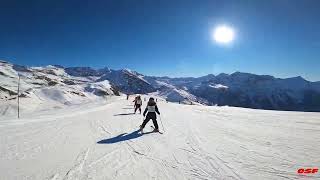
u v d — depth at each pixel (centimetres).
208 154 835
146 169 684
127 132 1252
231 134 1207
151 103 1267
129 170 673
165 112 2600
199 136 1150
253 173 654
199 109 3206
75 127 1409
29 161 736
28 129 1326
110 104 4153
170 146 948
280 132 1266
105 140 1050
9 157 774
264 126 1488
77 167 689
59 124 1536
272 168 690
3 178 600
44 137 1101
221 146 948
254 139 1077
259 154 833
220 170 678
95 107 3566
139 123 1600
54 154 816
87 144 970
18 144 954
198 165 721
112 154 829
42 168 675
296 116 2106
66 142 1000
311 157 793
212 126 1491
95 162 738
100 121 1700
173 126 1486
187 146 950
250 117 2050
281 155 819
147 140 1055
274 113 2492
